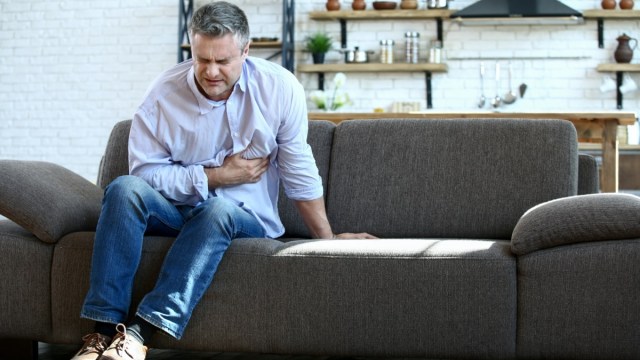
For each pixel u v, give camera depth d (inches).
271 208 96.6
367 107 273.3
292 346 83.0
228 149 93.0
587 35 263.6
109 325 79.6
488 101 268.1
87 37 286.7
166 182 90.0
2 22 291.3
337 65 265.6
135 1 284.2
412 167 106.6
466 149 106.0
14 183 88.0
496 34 267.1
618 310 78.2
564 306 78.9
